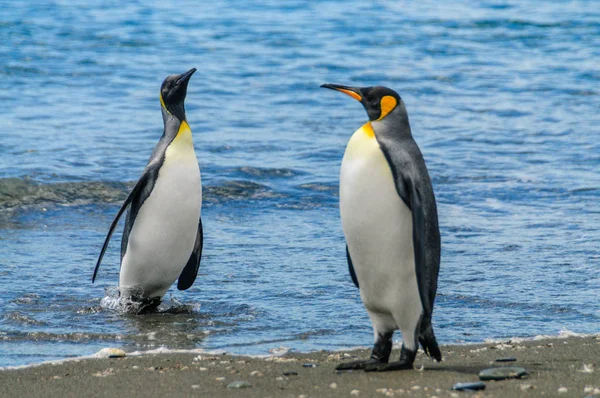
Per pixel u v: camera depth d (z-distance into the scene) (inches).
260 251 531.8
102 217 624.4
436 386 264.8
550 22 1761.8
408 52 1491.1
